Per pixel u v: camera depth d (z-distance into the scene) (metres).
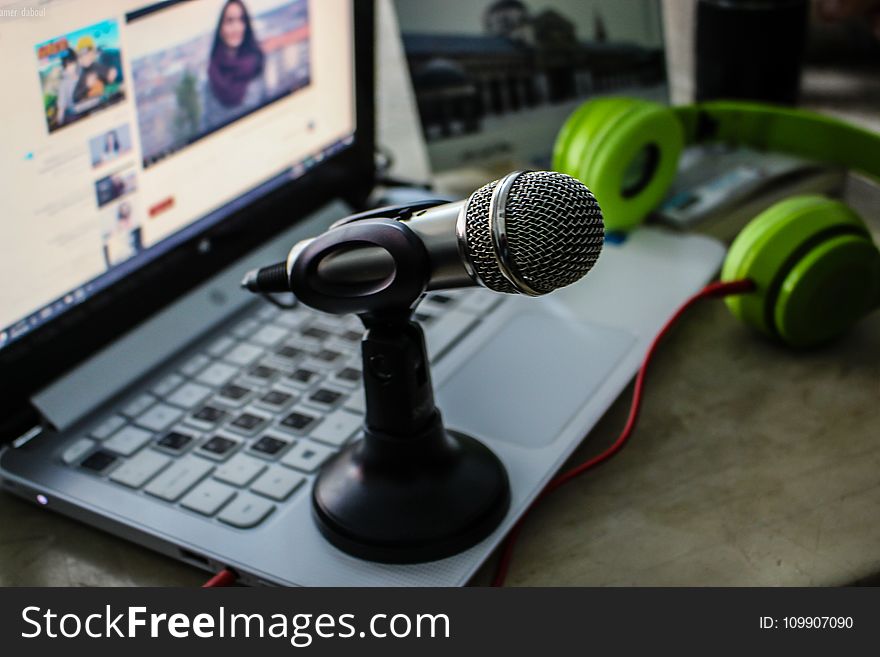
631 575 0.54
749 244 0.70
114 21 0.62
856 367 0.70
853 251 0.68
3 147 0.58
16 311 0.62
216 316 0.76
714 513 0.58
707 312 0.77
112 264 0.68
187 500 0.58
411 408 0.54
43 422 0.66
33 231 0.61
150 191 0.69
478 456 0.58
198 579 0.56
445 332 0.73
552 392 0.66
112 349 0.69
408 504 0.54
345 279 0.50
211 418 0.65
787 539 0.56
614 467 0.62
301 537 0.55
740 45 0.97
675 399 0.68
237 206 0.78
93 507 0.58
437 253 0.47
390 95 1.18
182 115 0.70
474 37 0.93
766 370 0.70
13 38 0.57
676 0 1.30
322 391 0.67
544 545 0.57
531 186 0.46
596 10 0.97
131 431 0.65
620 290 0.77
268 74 0.76
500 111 0.95
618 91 1.00
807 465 0.61
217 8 0.70
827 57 1.17
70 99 0.61
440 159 0.94
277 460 0.61
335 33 0.82
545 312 0.75
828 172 0.91
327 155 0.86
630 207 0.82
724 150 0.96
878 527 0.56
